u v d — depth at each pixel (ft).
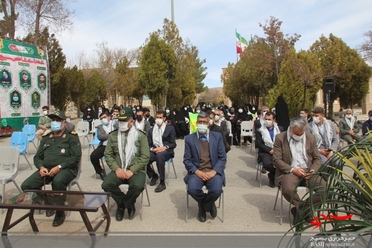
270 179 22.35
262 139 22.74
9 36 66.90
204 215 15.76
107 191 15.80
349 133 30.99
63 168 16.53
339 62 80.18
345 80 81.87
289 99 51.08
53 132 17.37
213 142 16.90
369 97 110.22
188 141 17.08
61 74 81.51
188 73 78.59
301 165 16.01
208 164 16.81
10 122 53.42
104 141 24.44
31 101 57.11
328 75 78.02
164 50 63.10
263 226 14.96
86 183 23.58
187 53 78.54
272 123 22.79
